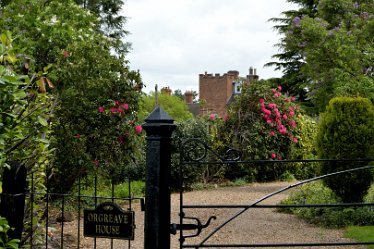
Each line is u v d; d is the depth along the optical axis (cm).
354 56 1202
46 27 784
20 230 355
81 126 820
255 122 1281
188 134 1158
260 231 676
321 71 1316
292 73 2652
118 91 858
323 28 1262
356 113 734
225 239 636
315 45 1270
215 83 3709
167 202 345
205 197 996
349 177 728
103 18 2380
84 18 907
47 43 786
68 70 704
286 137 1322
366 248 569
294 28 1410
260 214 797
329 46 1241
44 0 871
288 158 1326
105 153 863
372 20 1328
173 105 3111
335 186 740
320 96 1427
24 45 699
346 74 1177
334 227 685
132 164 1148
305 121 1435
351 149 728
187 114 3147
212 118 1295
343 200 743
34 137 415
